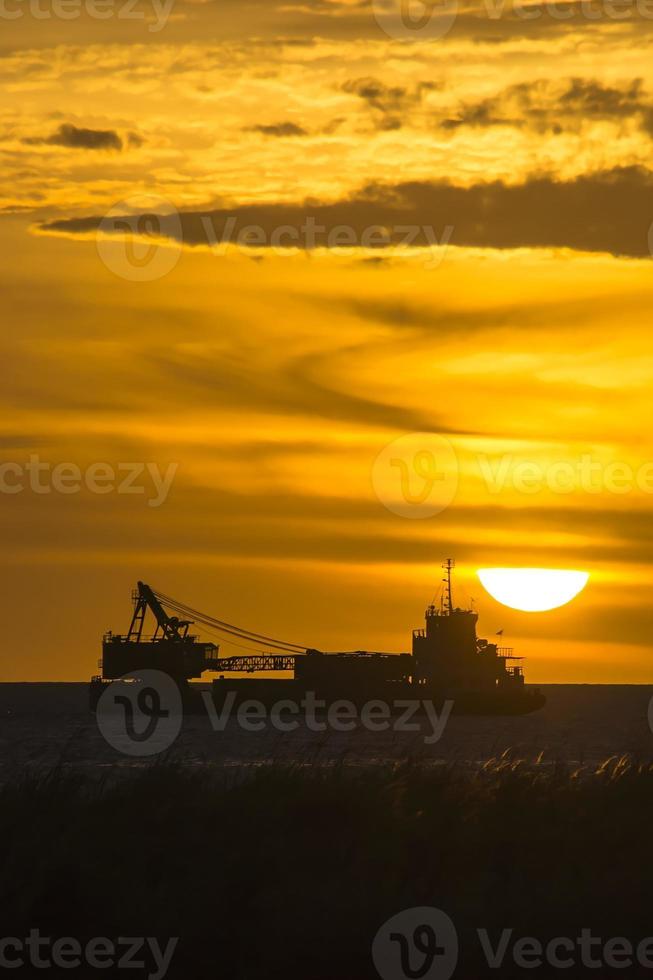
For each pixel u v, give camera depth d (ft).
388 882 294.87
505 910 285.23
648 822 342.44
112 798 340.39
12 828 312.50
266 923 272.31
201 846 307.58
